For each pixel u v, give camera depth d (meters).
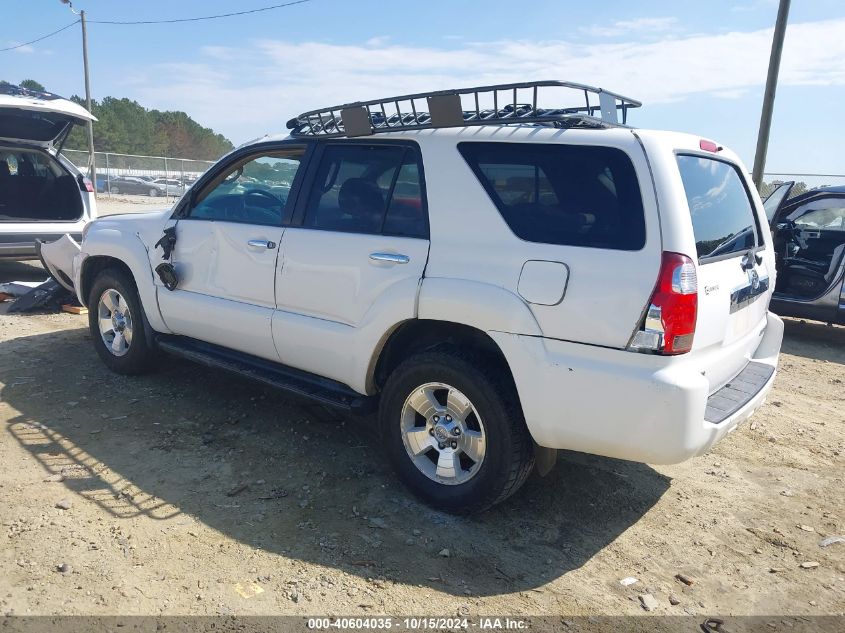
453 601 2.91
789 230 8.41
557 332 3.09
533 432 3.20
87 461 3.96
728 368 3.61
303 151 4.20
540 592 3.01
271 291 4.15
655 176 2.98
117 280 5.18
